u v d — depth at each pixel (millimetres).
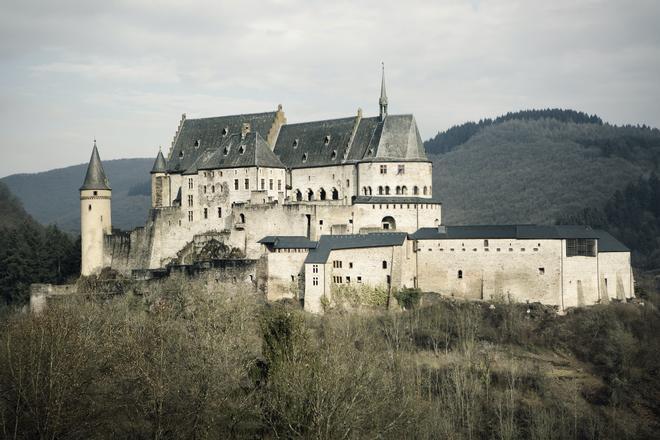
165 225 191875
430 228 164500
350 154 188375
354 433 92062
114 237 193375
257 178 184625
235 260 167250
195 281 171250
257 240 178375
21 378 91750
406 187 182125
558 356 144750
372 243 156250
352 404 90438
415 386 122062
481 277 156375
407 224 174625
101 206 194375
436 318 150875
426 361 137750
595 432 125250
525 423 122812
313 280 155125
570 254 154125
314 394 89938
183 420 93688
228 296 161250
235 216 181125
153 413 94625
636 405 134375
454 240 158125
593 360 143500
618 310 152875
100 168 195625
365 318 147875
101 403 98438
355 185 186500
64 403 92062
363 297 155250
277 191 190000
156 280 174375
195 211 190875
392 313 151750
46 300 181875
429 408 113125
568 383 135625
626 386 137125
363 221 174125
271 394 96250
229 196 187250
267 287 162375
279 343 102375
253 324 142750
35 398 89125
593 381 138500
